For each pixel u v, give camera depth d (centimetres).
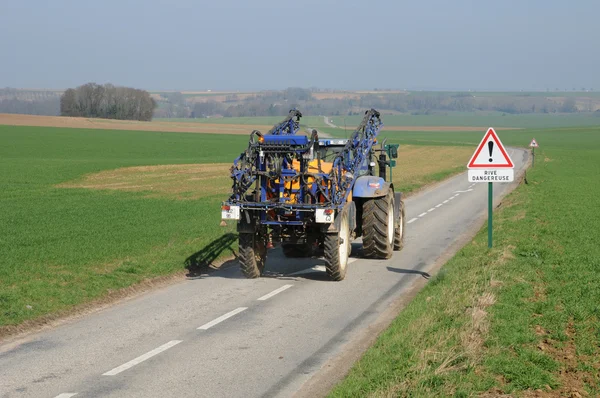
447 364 802
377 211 1644
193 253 1672
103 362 884
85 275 1376
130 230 2048
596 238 1877
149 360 893
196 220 2323
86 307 1191
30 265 1477
